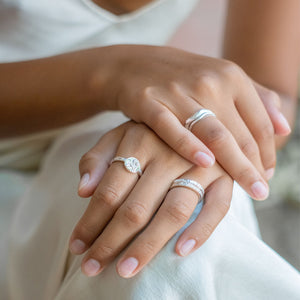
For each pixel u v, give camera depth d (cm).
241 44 60
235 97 47
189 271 42
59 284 47
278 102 50
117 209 43
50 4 58
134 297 41
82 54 51
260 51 59
